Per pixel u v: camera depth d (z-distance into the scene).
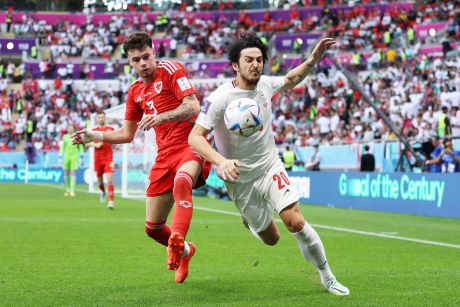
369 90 32.47
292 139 29.36
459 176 16.84
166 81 7.02
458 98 27.34
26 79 46.59
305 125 33.94
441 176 17.41
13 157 41.25
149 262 8.62
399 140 20.97
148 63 6.93
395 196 19.12
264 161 6.48
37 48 48.91
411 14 41.38
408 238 12.19
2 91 45.66
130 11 52.53
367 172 20.42
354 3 46.09
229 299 6.15
